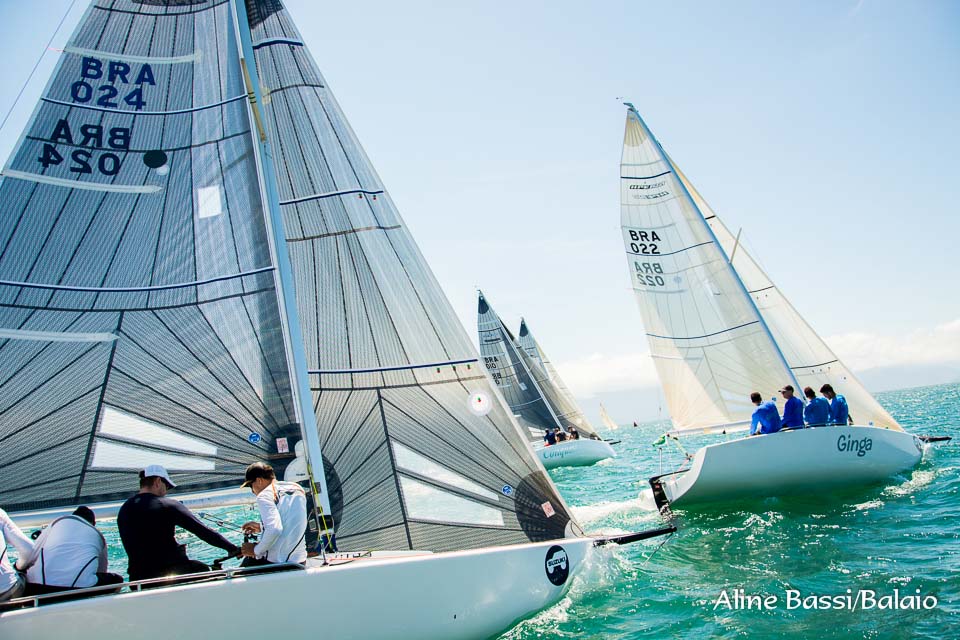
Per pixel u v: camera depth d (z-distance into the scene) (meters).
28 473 5.37
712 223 14.10
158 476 4.88
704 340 12.65
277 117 7.71
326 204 7.54
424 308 7.38
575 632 5.75
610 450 24.47
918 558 6.79
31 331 5.69
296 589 4.69
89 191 6.24
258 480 5.06
